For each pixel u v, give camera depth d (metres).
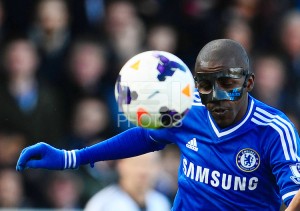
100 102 30.91
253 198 16.02
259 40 34.69
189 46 33.84
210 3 35.03
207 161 16.11
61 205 28.84
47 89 30.53
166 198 27.47
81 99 30.94
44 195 28.98
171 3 34.62
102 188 28.81
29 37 32.09
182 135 16.47
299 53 34.81
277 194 16.25
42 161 16.56
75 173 29.03
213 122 16.09
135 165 24.56
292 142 15.63
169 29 33.88
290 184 15.30
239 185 15.93
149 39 32.94
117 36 32.53
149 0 34.44
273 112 16.02
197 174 16.27
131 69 15.45
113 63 31.73
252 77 15.85
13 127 29.66
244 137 15.87
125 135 17.08
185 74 15.51
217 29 34.03
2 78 30.12
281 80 33.59
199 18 34.34
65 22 32.06
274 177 15.95
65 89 31.16
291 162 15.45
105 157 17.06
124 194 24.72
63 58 31.38
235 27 34.00
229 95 15.38
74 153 16.81
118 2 33.62
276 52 34.62
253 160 15.82
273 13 35.59
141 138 17.00
